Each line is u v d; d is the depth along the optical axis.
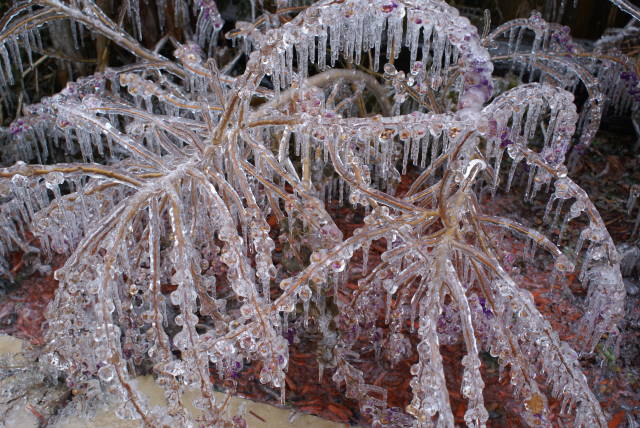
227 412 1.70
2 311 2.08
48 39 3.18
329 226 1.53
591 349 1.92
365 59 3.20
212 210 1.51
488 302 1.51
